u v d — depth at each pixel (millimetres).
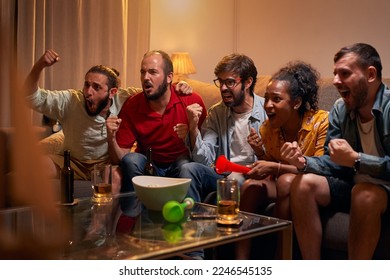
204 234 1364
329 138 1906
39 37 3564
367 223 1606
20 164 372
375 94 1772
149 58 2350
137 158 2225
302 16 4184
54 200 404
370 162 1657
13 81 372
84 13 3846
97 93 2377
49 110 2434
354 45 1794
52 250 411
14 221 697
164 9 4469
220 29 4609
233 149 2311
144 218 1585
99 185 1783
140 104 2422
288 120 2023
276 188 1902
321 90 2352
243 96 2271
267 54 4426
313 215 1763
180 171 2117
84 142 2443
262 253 1949
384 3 3721
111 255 1189
